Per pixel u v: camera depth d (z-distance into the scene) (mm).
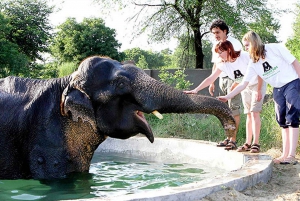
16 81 6109
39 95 5859
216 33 7023
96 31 37906
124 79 5637
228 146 7098
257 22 23406
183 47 27312
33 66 33906
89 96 5633
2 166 5758
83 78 5617
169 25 24547
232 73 7148
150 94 5582
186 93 5672
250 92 7113
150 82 5664
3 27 27109
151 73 18203
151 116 13164
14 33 36156
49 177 5816
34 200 4781
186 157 7699
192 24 23812
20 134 5746
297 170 6129
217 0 22547
